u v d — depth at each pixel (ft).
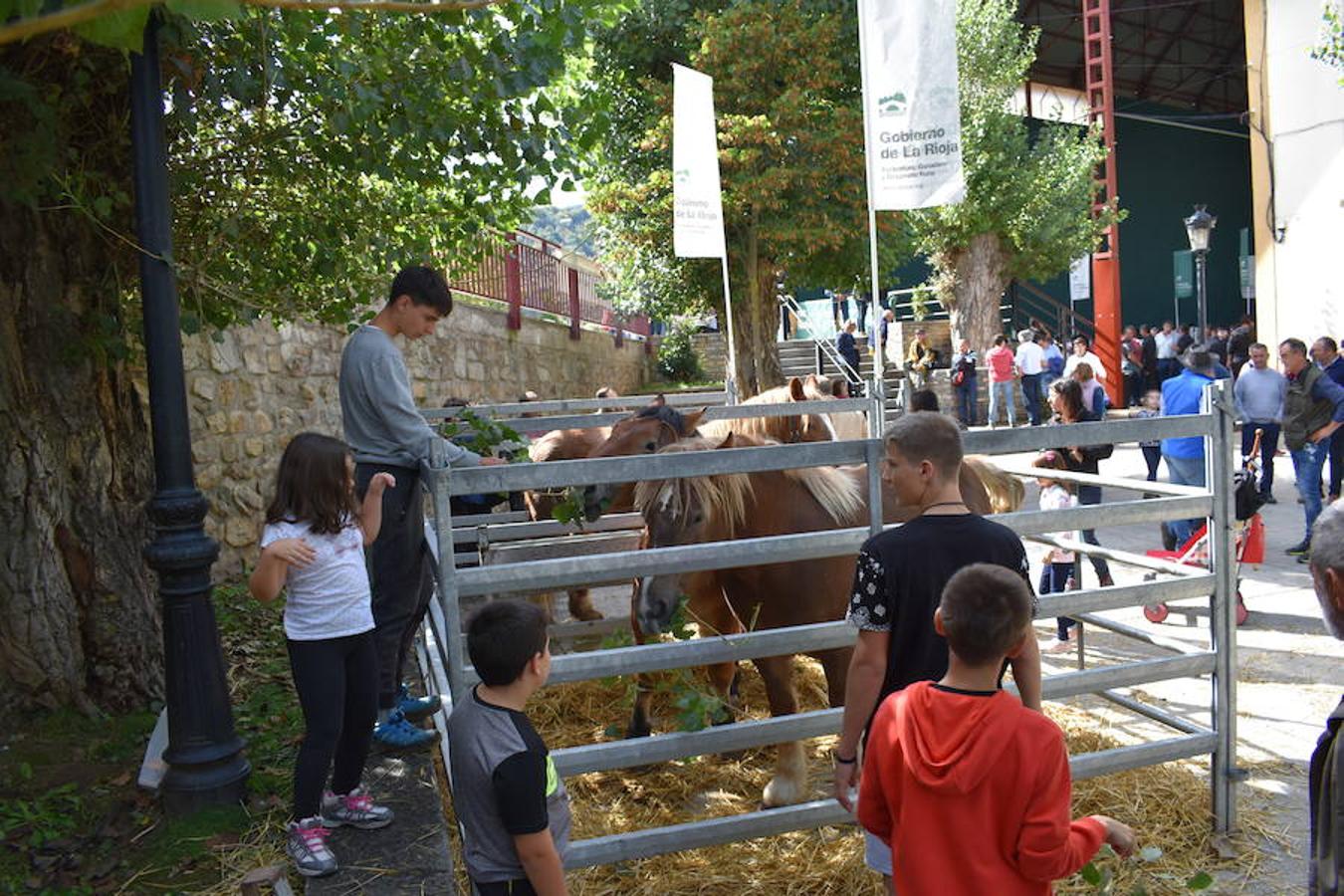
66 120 14.58
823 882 11.57
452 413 21.54
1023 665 8.54
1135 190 111.45
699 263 54.49
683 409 26.17
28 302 14.44
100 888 10.52
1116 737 15.72
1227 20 94.48
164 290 11.87
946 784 6.56
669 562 10.61
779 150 49.03
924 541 8.30
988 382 68.39
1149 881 11.59
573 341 54.65
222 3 4.15
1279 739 15.56
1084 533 23.66
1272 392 33.30
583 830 12.80
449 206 19.22
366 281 19.53
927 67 25.43
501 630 7.64
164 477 11.98
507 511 23.20
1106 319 74.38
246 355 25.73
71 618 14.62
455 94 15.98
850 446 10.86
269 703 15.75
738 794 13.98
